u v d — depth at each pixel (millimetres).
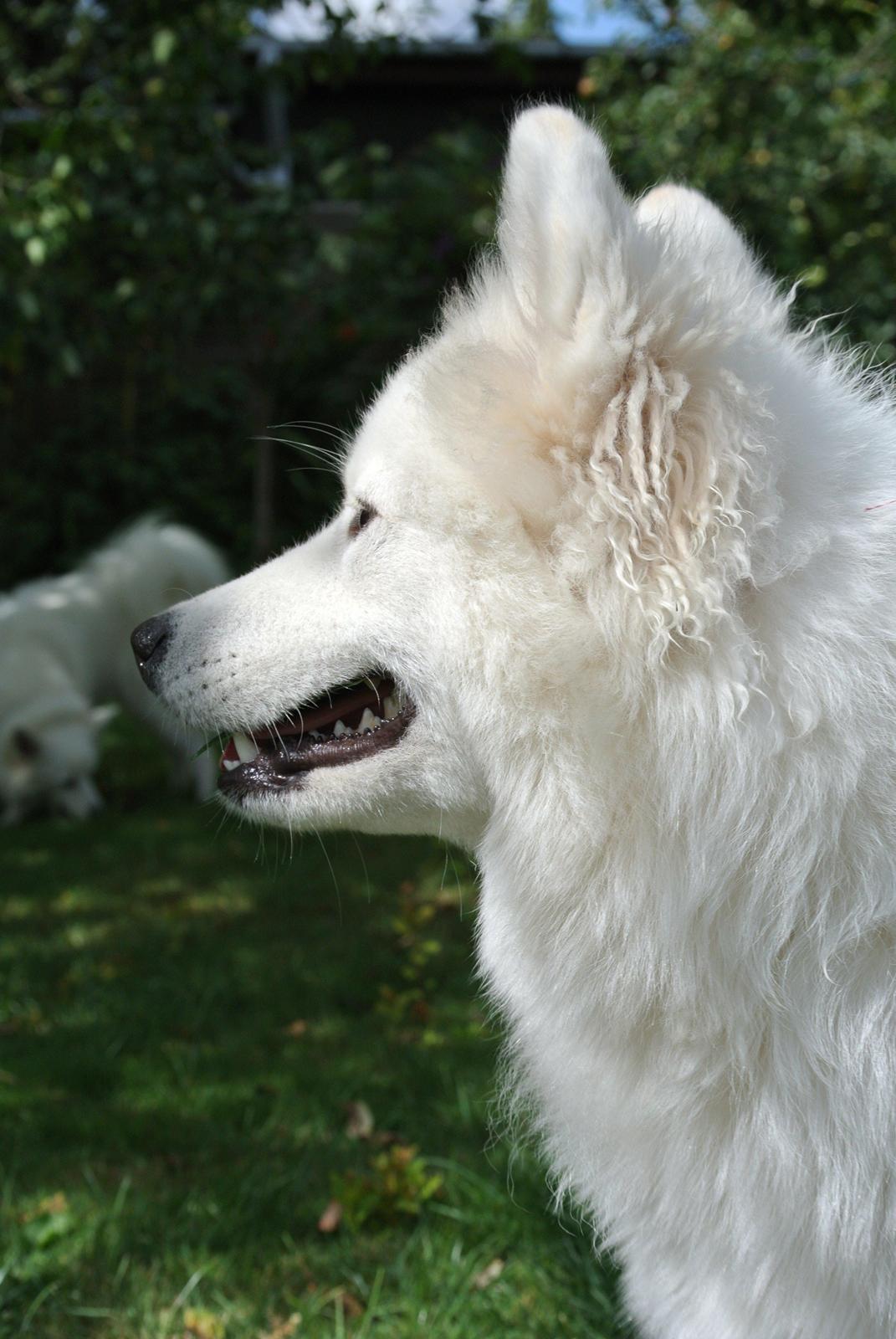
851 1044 1706
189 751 8008
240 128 14414
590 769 1800
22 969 5004
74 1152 3443
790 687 1699
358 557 2070
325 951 5273
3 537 12453
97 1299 2746
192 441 13273
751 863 1722
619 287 1694
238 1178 3264
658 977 1794
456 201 9852
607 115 9523
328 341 11180
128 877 6410
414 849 6871
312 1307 2676
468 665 1913
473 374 1823
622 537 1725
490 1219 3006
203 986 4824
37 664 7844
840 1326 1780
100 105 6730
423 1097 3816
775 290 2322
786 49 8312
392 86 15328
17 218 6066
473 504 1875
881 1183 1720
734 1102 1790
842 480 1812
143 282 8688
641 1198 1935
